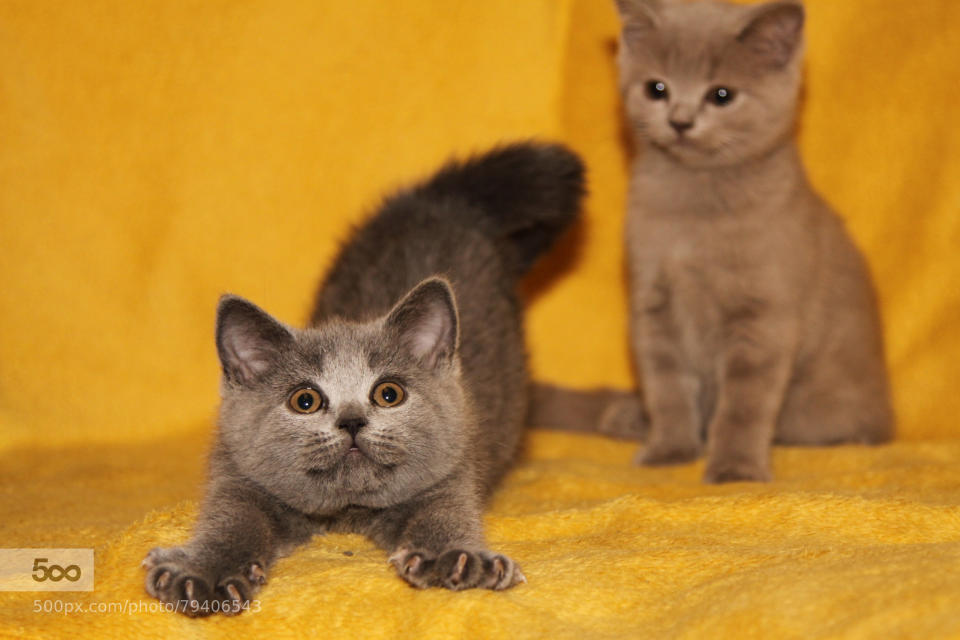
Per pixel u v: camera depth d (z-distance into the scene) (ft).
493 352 1.90
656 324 2.16
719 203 2.08
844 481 1.90
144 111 2.29
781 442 2.26
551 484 1.94
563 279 2.46
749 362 2.07
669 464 2.11
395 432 1.56
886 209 2.32
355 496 1.59
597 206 2.43
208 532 1.53
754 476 1.97
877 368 2.23
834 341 2.19
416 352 1.64
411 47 2.37
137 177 2.30
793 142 2.14
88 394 2.27
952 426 2.26
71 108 2.26
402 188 2.20
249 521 1.55
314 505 1.59
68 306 2.27
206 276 2.34
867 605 1.31
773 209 2.07
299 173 2.36
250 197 2.35
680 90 2.07
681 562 1.53
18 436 2.17
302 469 1.56
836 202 2.34
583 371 2.47
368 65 2.36
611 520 1.73
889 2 2.26
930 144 2.28
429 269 1.94
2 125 2.24
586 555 1.57
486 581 1.47
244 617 1.44
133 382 2.30
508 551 1.63
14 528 1.76
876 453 2.06
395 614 1.44
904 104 2.29
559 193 2.15
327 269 2.11
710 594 1.42
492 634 1.37
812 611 1.32
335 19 2.34
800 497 1.71
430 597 1.45
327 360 1.60
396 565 1.51
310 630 1.42
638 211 2.15
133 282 2.30
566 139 2.40
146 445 2.25
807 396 2.21
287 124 2.35
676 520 1.71
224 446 1.64
